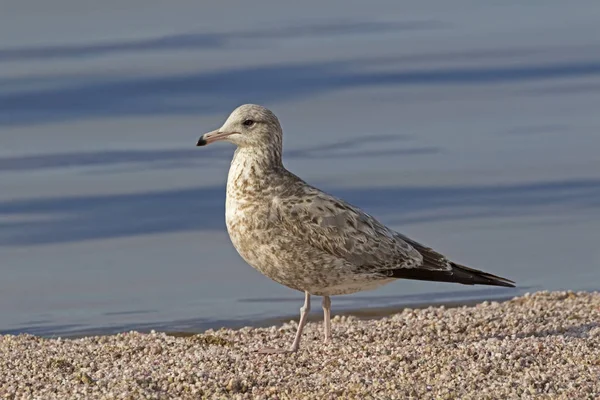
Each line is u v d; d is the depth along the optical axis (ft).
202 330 46.55
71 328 47.24
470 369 33.83
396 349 36.76
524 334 39.86
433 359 35.09
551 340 37.45
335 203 39.09
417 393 31.68
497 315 43.04
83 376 33.76
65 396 32.07
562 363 34.50
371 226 39.34
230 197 39.37
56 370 35.27
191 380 33.27
